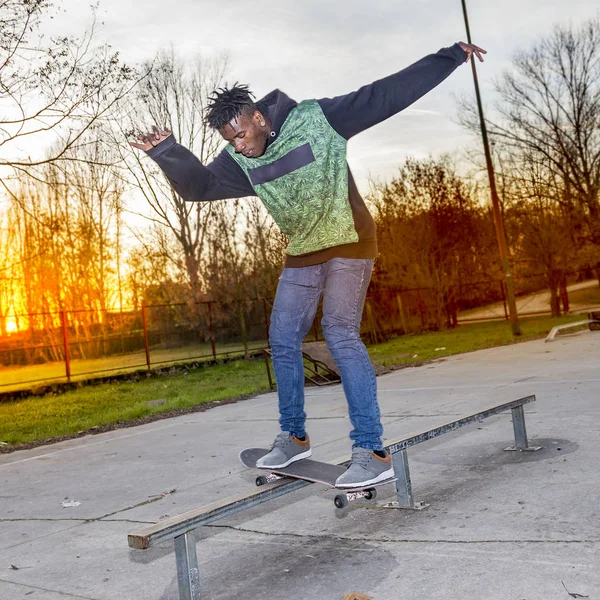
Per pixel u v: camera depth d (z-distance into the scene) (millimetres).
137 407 10820
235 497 2734
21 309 27938
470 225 30516
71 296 27875
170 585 3053
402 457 3711
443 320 28844
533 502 3498
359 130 2820
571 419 5539
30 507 4902
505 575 2613
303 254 3047
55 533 4125
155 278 27500
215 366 20547
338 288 2998
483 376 9664
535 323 24609
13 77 9727
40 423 10664
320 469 3035
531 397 4805
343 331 3031
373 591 2641
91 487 5348
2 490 5656
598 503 3340
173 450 6648
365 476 2893
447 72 2779
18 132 10047
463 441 5270
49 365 24766
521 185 30156
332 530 3512
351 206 2980
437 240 29062
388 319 26953
